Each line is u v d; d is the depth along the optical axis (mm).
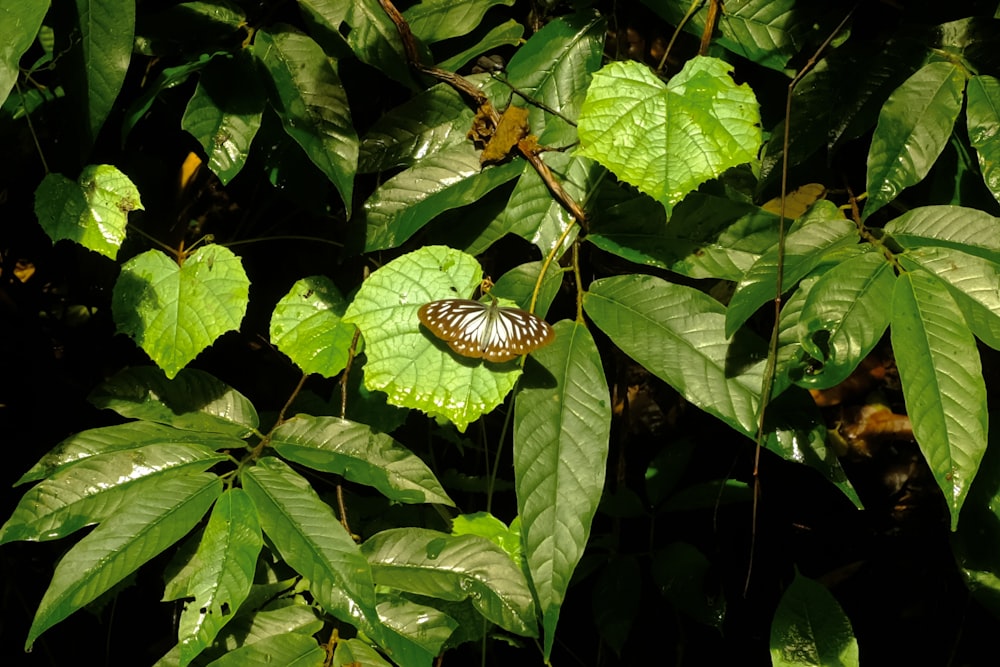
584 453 1548
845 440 1953
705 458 1958
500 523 1646
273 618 1588
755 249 1610
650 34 1772
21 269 1900
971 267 1529
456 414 1551
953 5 1670
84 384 1853
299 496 1552
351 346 1652
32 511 1556
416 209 1662
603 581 1833
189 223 1820
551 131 1659
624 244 1624
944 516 1916
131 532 1525
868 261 1536
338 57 1683
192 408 1644
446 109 1687
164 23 1646
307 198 1711
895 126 1603
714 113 1561
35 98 1658
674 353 1574
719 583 1824
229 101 1620
